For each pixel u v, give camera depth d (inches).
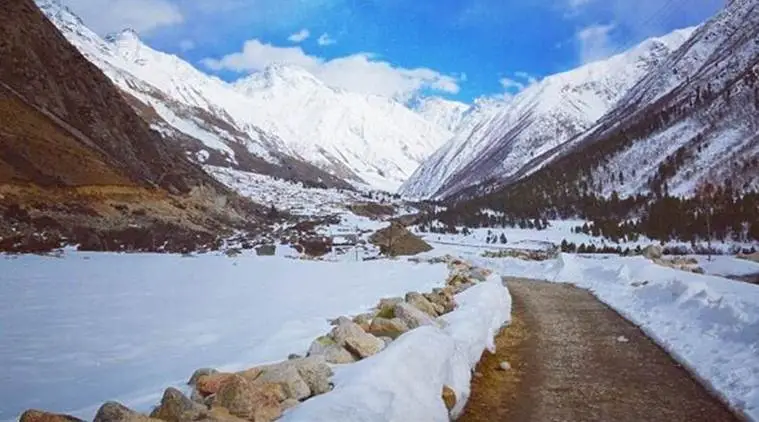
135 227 2581.2
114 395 255.1
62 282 764.6
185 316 497.7
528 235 5679.1
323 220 5221.5
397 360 283.1
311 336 397.1
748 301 495.2
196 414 211.8
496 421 287.0
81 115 3563.0
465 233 5733.3
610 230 5438.0
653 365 396.5
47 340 384.8
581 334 520.7
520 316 642.2
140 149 3969.0
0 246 1385.3
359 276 981.2
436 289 651.5
